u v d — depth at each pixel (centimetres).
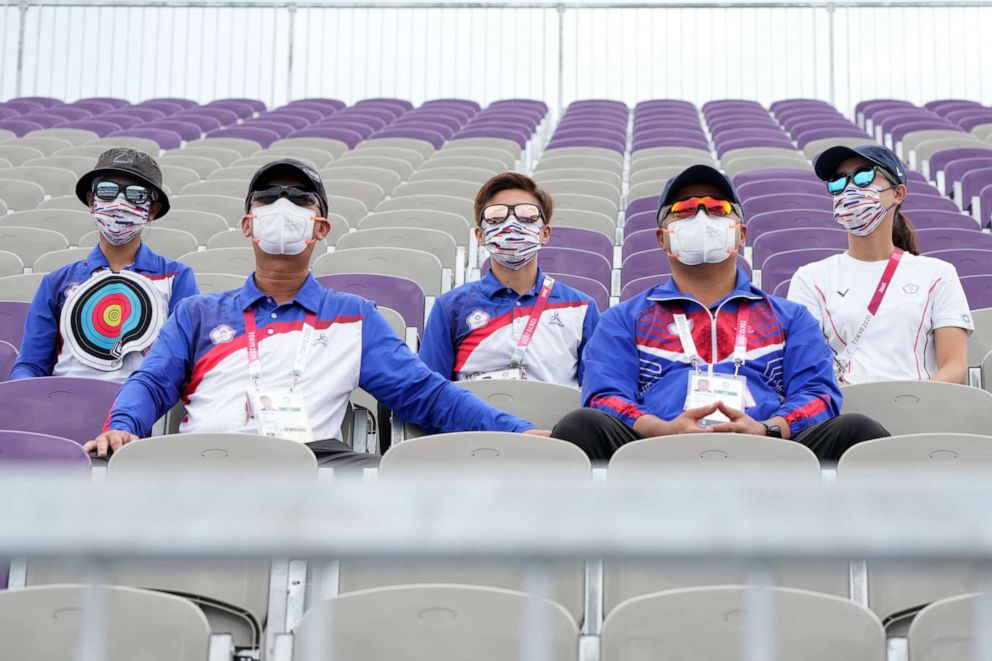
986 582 119
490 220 451
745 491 113
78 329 453
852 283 451
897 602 288
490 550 111
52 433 391
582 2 1473
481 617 234
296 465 309
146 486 112
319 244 669
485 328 448
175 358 386
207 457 311
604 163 1002
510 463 310
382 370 391
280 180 405
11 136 1151
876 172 452
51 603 241
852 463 307
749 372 386
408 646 233
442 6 1484
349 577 285
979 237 633
